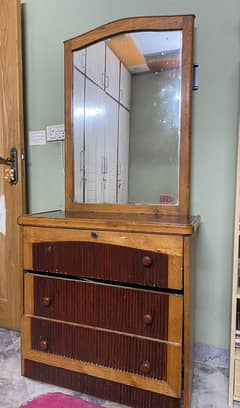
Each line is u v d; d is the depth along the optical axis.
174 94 1.48
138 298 1.14
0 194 1.81
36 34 1.78
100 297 1.20
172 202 1.50
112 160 1.62
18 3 1.69
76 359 1.25
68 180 1.68
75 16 1.69
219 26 1.43
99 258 1.18
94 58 1.62
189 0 1.46
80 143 1.67
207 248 1.50
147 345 1.14
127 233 1.14
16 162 1.75
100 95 1.63
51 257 1.27
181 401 1.11
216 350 1.51
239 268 1.41
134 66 1.55
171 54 1.47
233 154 1.44
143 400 1.16
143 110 1.55
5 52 1.73
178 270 1.08
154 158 1.53
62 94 1.75
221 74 1.44
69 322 1.25
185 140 1.46
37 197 1.85
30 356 1.33
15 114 1.73
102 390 1.22
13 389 1.29
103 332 1.20
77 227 1.21
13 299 1.81
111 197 1.62
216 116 1.46
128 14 1.58
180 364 1.10
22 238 1.32
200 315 1.53
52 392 1.26
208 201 1.49
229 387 1.23
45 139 1.81
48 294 1.29
